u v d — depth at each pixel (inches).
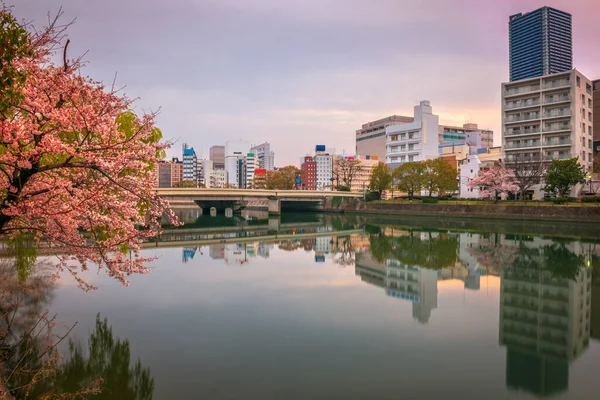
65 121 346.6
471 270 1129.4
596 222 2096.5
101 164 363.3
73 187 402.3
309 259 1293.1
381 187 3774.6
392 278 1014.4
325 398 429.4
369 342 581.0
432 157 4628.4
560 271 1106.1
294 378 471.2
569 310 764.6
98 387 448.8
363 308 745.0
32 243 748.6
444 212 2942.9
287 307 743.7
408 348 561.9
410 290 889.5
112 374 475.2
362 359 524.4
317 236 1972.2
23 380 462.6
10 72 296.2
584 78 3002.0
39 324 617.6
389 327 644.1
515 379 478.6
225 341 576.1
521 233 1932.8
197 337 589.3
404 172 3597.4
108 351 535.8
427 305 772.6
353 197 3964.1
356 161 5718.5
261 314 698.8
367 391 444.5
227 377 471.5
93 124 363.9
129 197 442.6
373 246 1614.2
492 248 1517.0
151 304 745.6
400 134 5014.8
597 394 451.2
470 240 1744.6
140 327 625.6
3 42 292.0
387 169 3932.1
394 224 2613.2
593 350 575.5
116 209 431.8
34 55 355.9
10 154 363.9
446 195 3695.9
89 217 418.3
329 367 502.0
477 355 545.0
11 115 368.2
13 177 365.1
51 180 419.5
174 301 768.3
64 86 361.7
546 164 2726.4
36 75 359.9
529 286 941.8
